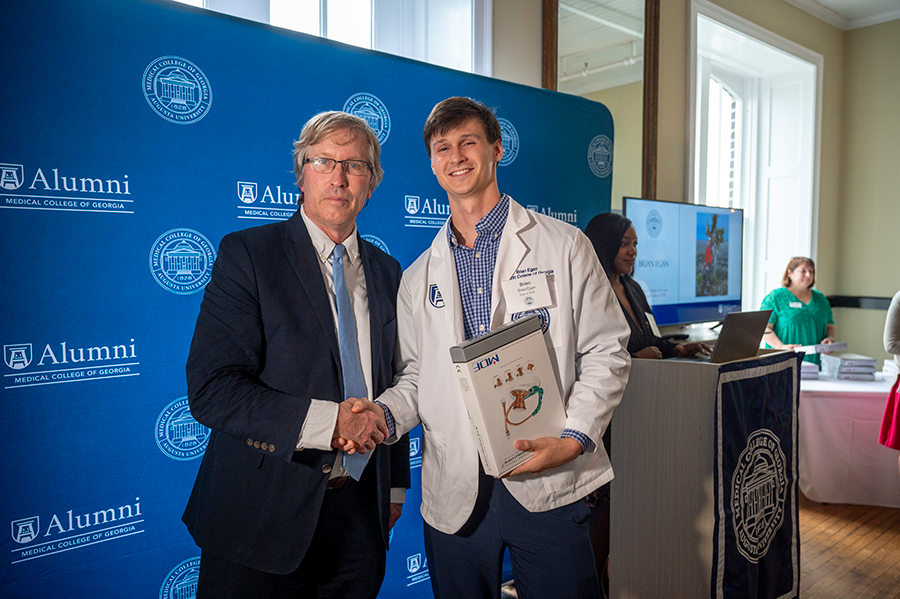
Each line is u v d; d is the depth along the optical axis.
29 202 1.47
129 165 1.61
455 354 1.19
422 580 2.26
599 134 2.80
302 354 1.24
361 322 1.38
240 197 1.79
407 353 1.51
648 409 2.12
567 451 1.28
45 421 1.52
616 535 2.22
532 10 2.94
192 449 1.74
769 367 2.13
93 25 1.54
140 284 1.64
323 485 1.21
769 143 5.23
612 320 1.42
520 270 1.41
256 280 1.22
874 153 5.30
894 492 3.32
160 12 1.64
